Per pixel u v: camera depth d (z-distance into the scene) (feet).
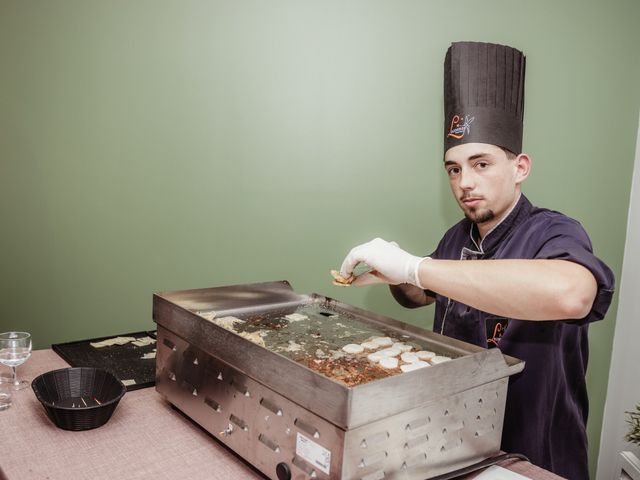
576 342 5.73
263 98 7.55
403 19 7.98
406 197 8.45
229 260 7.74
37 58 6.52
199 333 3.76
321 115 7.84
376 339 4.23
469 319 5.93
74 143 6.81
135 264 7.31
